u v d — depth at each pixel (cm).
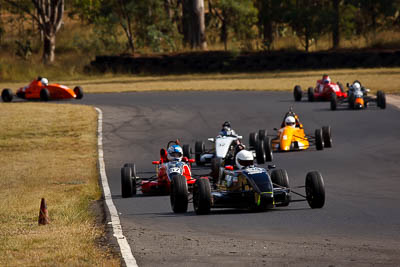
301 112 12388
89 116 12962
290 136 8506
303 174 6762
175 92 17575
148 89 18500
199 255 3247
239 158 4959
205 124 11525
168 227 4144
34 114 13488
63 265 3023
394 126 10269
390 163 7281
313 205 4706
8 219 4753
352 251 3244
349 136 9575
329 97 13888
